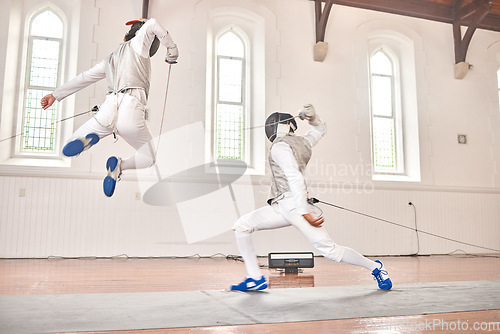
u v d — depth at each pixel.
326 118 9.42
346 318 2.31
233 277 4.73
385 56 10.70
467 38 10.39
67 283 4.03
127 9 8.56
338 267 6.16
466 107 10.56
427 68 10.41
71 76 8.31
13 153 7.98
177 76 8.62
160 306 2.68
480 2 9.98
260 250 8.63
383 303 2.81
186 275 4.93
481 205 10.30
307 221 3.15
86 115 8.10
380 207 9.48
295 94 9.33
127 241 7.95
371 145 9.67
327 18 9.38
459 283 4.05
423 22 10.59
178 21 8.75
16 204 7.50
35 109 8.28
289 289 3.55
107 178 2.98
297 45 9.52
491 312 2.50
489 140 10.62
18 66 8.23
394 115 10.48
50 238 7.59
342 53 9.80
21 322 2.18
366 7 10.02
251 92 9.48
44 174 7.66
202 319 2.28
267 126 3.42
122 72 2.89
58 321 2.21
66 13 8.59
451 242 9.90
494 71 10.97
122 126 2.84
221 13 9.30
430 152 10.09
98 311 2.51
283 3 9.57
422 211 9.79
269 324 2.17
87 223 7.79
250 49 9.60
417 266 6.55
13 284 3.91
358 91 9.77
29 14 8.42
